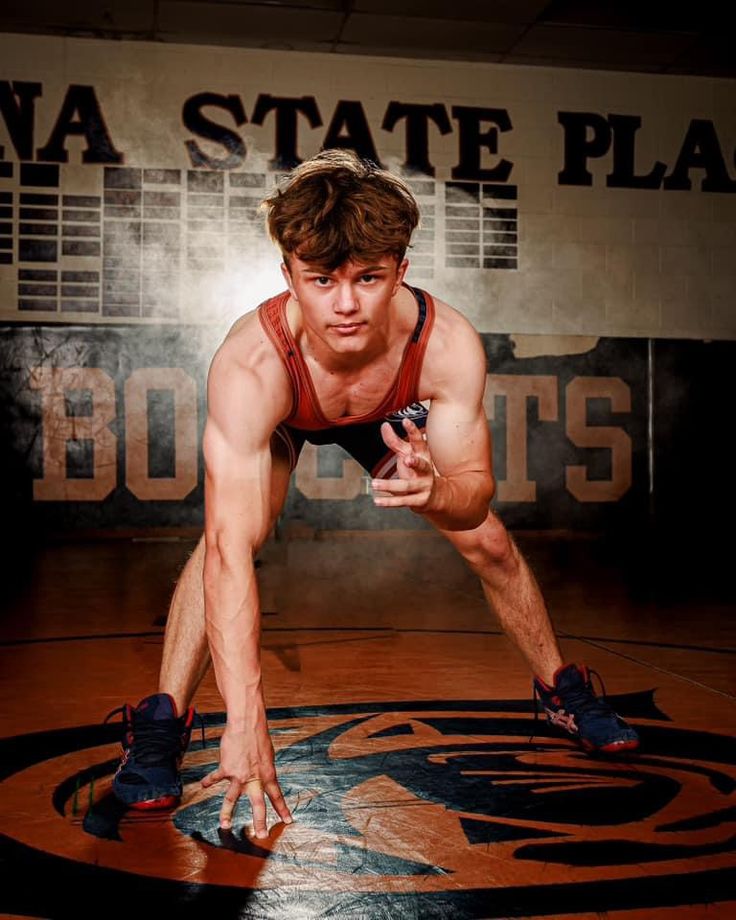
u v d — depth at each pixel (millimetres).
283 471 1723
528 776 1679
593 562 5598
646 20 6895
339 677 2496
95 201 7094
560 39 7184
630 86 7688
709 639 3113
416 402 1667
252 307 7242
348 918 1134
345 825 1443
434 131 7473
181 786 1571
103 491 7066
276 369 1500
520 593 1867
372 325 1328
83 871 1275
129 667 2639
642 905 1166
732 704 2223
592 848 1347
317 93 7344
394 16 6844
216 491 1458
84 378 7051
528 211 7562
